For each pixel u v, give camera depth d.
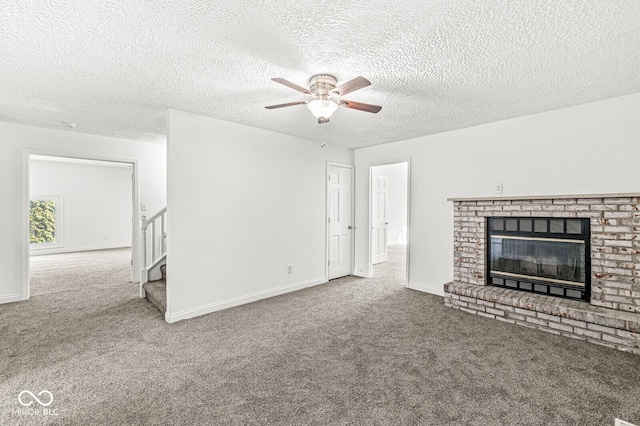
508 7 1.57
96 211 8.69
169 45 1.95
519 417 1.76
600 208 2.85
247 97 2.87
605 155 2.93
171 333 2.94
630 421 1.72
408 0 1.51
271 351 2.57
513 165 3.53
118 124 3.86
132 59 2.14
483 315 3.37
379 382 2.12
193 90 2.71
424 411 1.82
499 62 2.18
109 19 1.67
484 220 3.64
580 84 2.56
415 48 2.00
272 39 1.89
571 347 2.61
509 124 3.56
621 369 2.26
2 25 1.71
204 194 3.46
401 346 2.65
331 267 5.13
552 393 1.98
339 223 5.26
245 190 3.84
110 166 8.79
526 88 2.65
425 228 4.39
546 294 3.21
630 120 2.80
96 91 2.73
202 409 1.84
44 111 3.33
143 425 1.71
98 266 6.25
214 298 3.56
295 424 1.72
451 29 1.78
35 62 2.17
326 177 4.95
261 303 3.86
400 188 10.17
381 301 3.95
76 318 3.33
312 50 2.02
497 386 2.06
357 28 1.77
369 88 2.65
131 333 2.94
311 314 3.46
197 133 3.39
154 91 2.73
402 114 3.38
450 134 4.10
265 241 4.07
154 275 4.22
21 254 3.95
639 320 2.48
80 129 4.12
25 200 3.96
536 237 3.26
